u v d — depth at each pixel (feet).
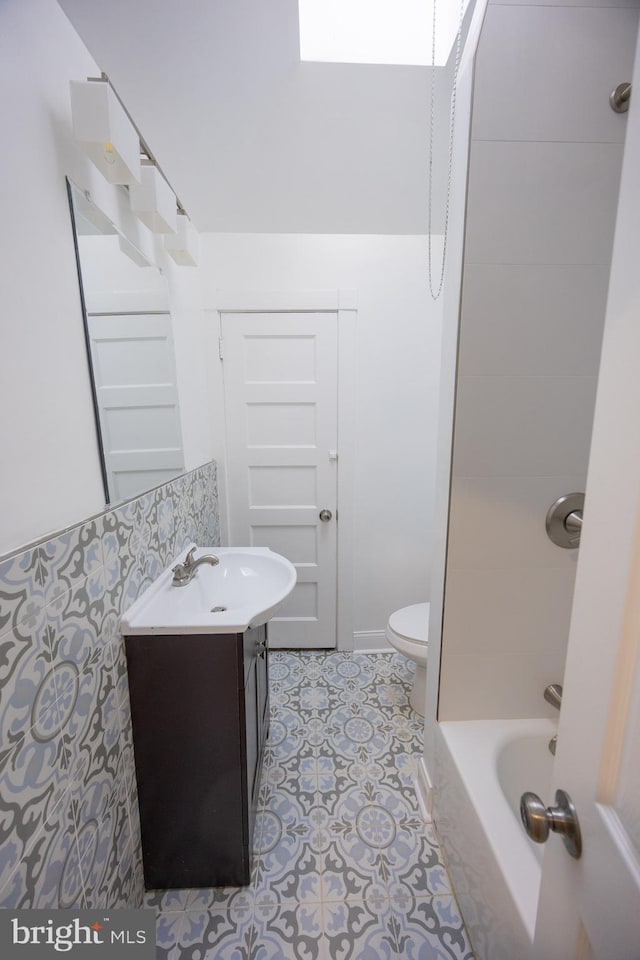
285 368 6.06
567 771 1.37
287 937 2.98
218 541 6.31
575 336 2.97
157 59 3.10
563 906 1.42
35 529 2.13
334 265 5.78
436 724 3.67
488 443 3.11
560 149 2.71
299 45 3.14
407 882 3.35
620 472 1.14
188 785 3.16
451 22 3.18
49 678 2.11
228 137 3.98
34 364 2.14
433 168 4.44
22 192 2.06
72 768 2.31
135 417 3.50
